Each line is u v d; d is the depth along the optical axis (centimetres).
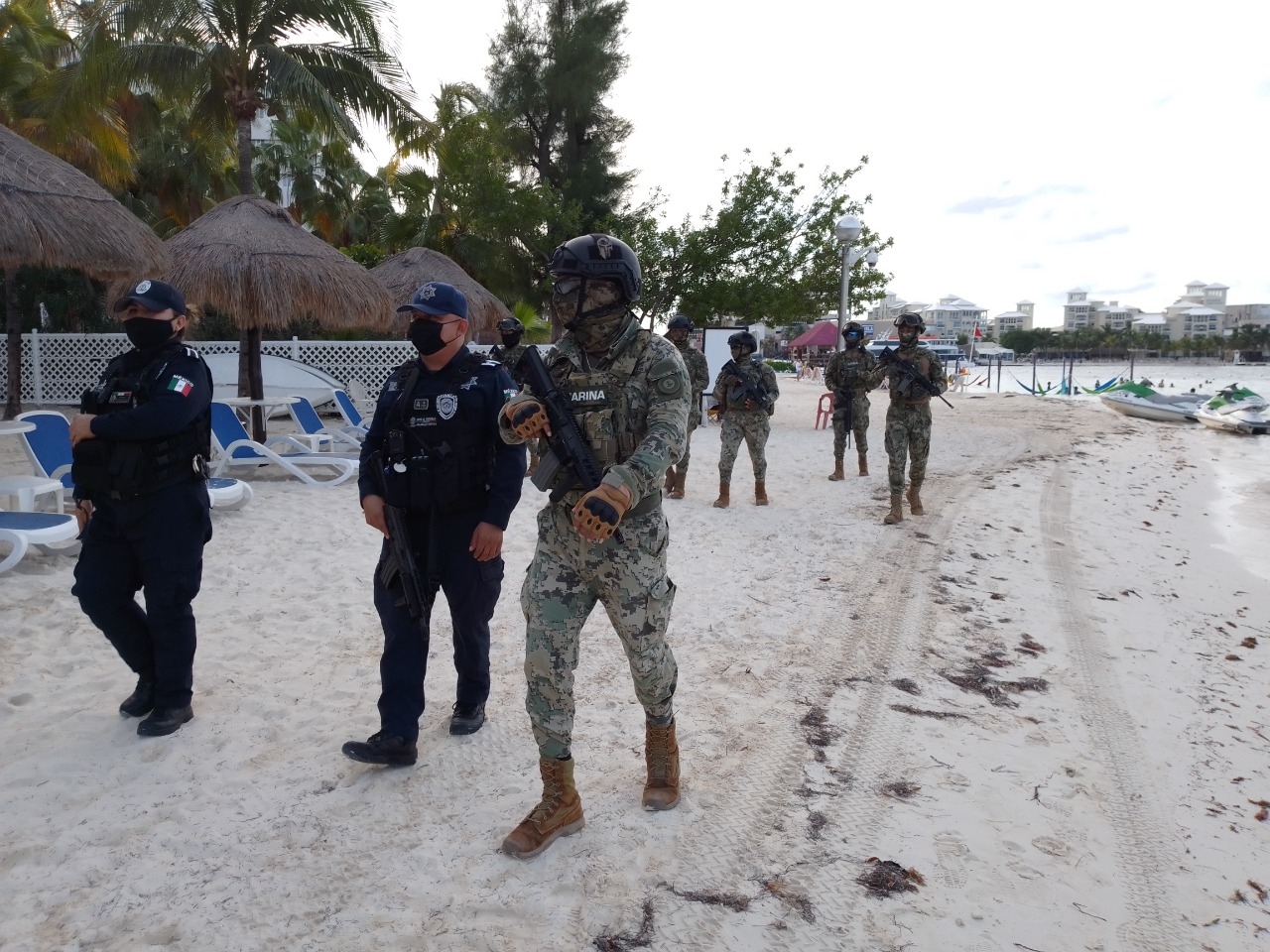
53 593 534
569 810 294
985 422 2048
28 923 246
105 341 1789
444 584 343
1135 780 364
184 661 360
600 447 273
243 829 294
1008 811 330
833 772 353
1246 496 1267
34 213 646
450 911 256
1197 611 640
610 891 269
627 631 287
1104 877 293
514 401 278
